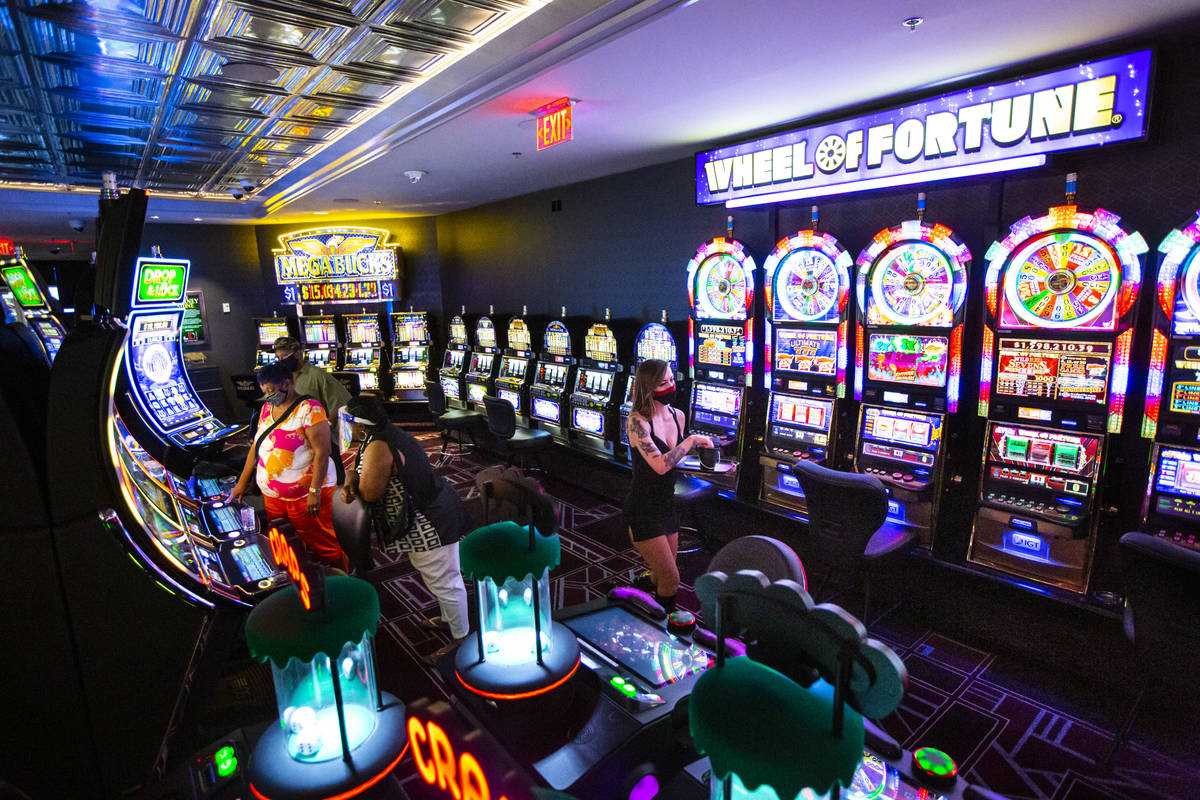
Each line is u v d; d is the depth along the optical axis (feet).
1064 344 11.50
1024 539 12.43
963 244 12.49
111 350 8.26
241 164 22.88
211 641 9.16
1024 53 10.69
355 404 11.12
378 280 33.88
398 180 22.97
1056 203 12.26
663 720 6.14
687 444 11.42
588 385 22.75
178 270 18.93
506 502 6.71
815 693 3.97
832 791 3.64
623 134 16.39
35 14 10.36
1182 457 10.45
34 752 8.26
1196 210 9.96
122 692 8.68
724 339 17.24
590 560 17.43
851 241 15.69
